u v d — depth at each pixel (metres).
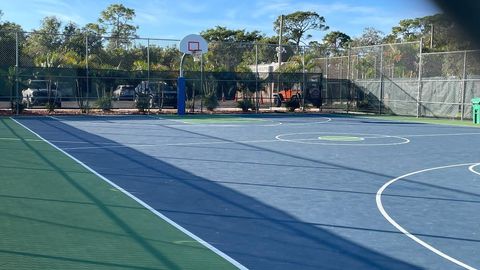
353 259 5.61
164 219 7.15
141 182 9.77
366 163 12.58
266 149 15.02
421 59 29.34
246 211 7.68
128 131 19.97
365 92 32.75
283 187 9.52
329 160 13.00
